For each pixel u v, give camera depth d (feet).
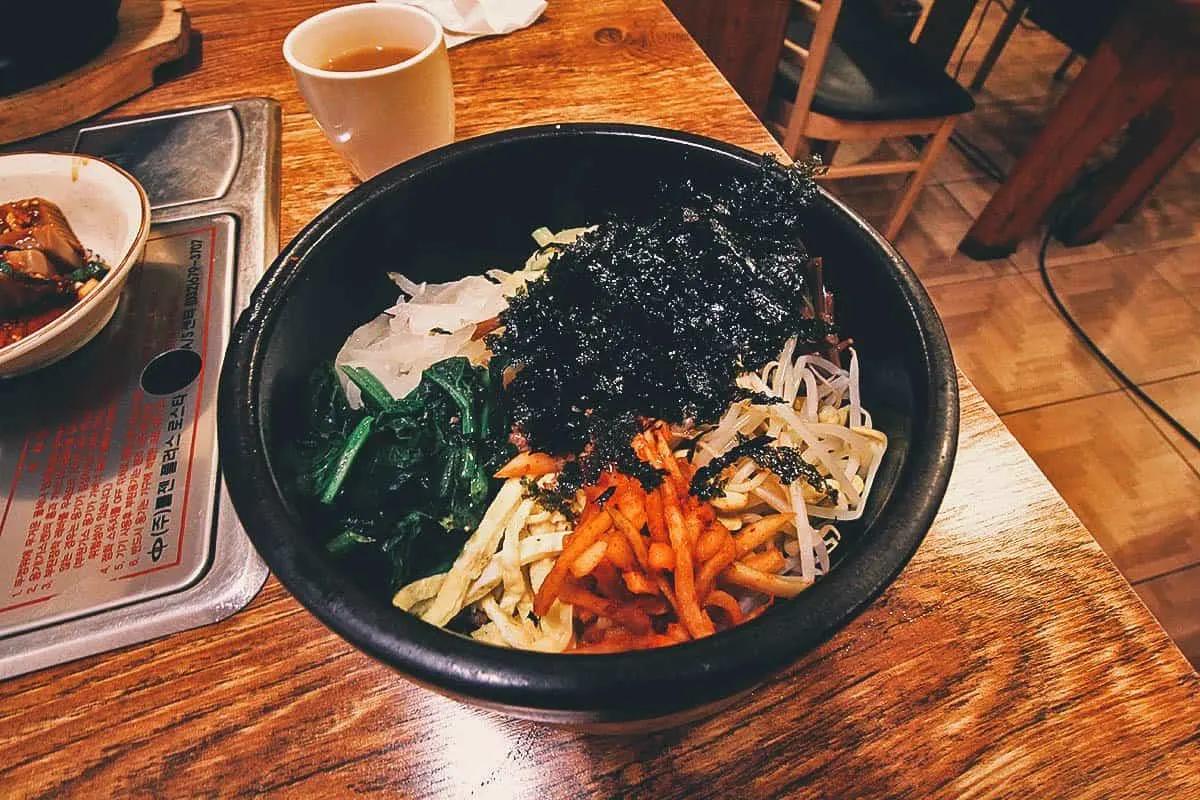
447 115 1.17
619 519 0.78
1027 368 2.45
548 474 0.87
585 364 0.88
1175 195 3.01
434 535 0.86
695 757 0.74
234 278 1.10
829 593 0.56
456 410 0.92
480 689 0.52
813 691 0.77
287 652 0.78
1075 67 3.62
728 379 0.89
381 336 0.98
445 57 1.12
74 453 0.93
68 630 0.79
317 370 0.87
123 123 1.32
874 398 0.83
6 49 1.23
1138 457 2.24
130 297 1.08
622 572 0.78
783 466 0.81
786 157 1.27
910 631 0.81
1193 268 2.76
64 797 0.71
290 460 0.73
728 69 2.10
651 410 0.87
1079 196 2.96
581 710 0.52
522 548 0.84
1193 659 1.84
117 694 0.76
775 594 0.81
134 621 0.79
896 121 2.18
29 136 1.30
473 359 0.99
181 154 1.27
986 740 0.75
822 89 2.16
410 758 0.74
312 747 0.74
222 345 1.03
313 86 1.03
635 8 1.56
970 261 2.77
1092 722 0.76
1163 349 2.51
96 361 1.01
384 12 1.14
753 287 0.88
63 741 0.74
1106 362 2.47
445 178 0.89
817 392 0.91
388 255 0.94
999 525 0.88
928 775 0.74
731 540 0.79
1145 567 2.01
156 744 0.74
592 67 1.43
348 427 0.89
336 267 0.85
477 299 1.01
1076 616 0.82
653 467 0.81
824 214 0.83
